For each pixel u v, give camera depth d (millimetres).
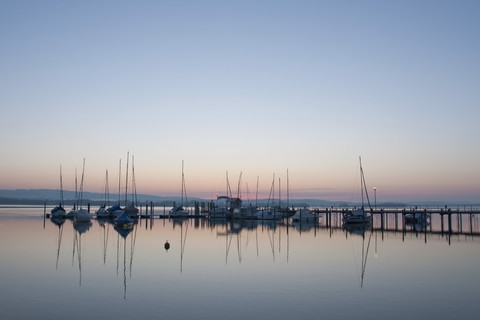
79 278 29484
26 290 26016
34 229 70500
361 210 93875
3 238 54969
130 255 40125
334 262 36781
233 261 36969
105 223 89375
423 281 29125
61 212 109062
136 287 26828
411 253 42625
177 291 25812
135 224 88938
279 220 108375
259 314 21250
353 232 69750
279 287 26984
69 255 39844
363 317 20906
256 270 32750
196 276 30266
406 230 74750
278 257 39562
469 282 28859
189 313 21359
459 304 23312
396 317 20953
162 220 106625
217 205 121250
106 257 38750
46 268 33125
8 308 22188
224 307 22391
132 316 20859
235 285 27469
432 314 21484
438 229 80062
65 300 23719
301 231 71562
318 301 23719
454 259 38719
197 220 108500
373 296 24922
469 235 63281
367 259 38531
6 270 32312
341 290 26344
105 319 20406
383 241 54219
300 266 34625
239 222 100500
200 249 44938
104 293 25312
